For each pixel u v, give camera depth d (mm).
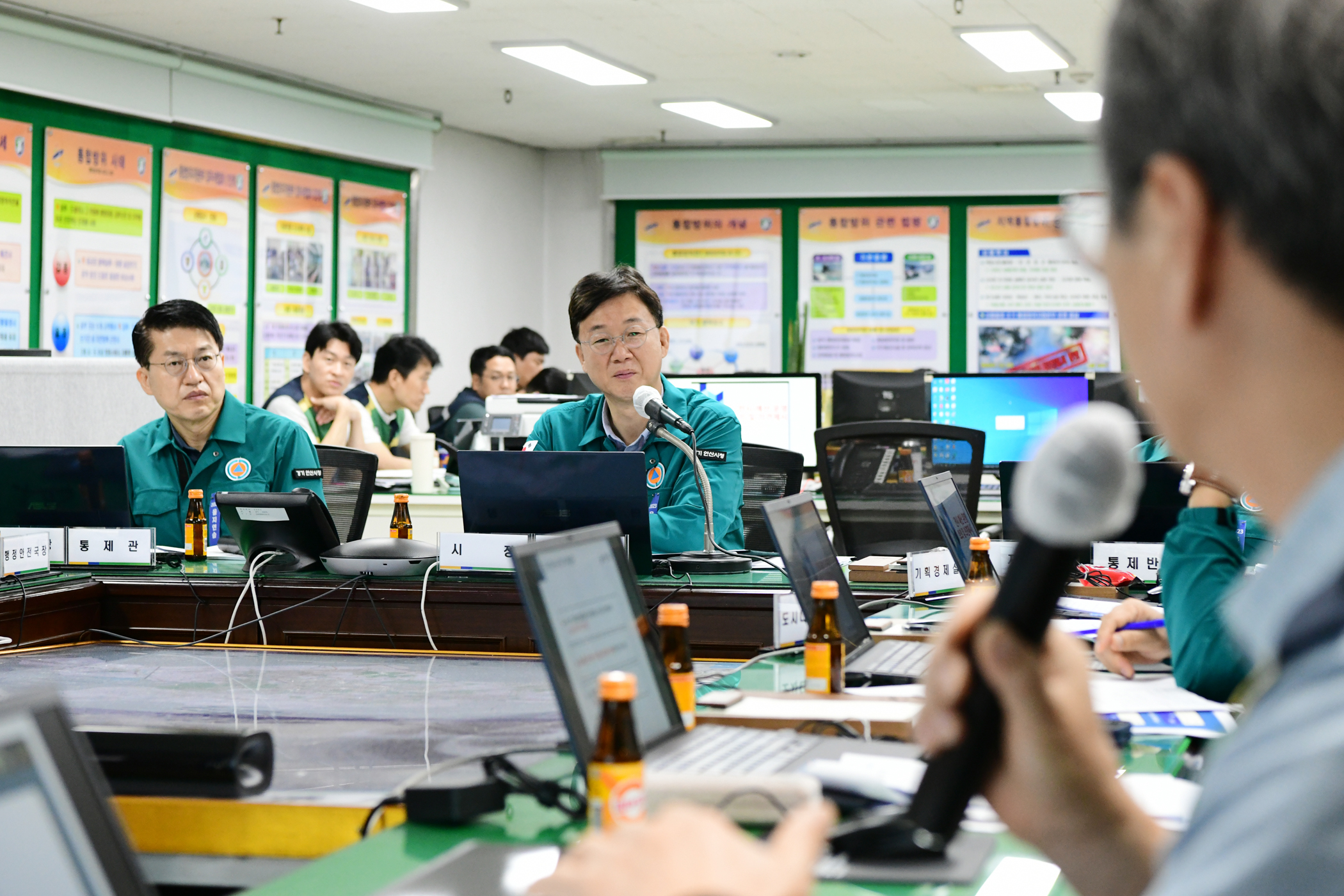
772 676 1882
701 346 9734
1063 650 615
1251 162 364
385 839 1114
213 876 1230
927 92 7887
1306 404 369
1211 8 382
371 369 8250
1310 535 358
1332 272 358
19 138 6090
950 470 3855
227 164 7207
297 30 6480
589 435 3262
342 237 8000
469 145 9094
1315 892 315
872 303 9562
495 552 2740
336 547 2879
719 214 9680
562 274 9906
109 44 6348
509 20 6363
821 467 3838
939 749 633
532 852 1051
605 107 8344
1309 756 329
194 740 1241
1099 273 428
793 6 6137
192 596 2848
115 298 6586
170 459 3490
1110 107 411
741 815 1104
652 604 2656
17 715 703
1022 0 6012
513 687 1883
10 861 669
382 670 2057
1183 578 1684
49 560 2953
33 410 3631
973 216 9414
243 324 7359
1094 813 599
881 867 997
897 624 2252
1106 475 522
